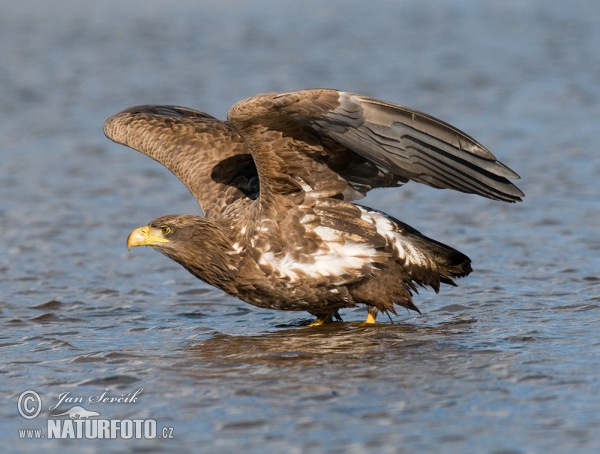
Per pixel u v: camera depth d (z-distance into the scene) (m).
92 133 27.36
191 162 14.17
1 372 11.04
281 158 12.05
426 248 12.59
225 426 9.16
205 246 12.62
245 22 45.25
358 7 49.19
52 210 20.11
